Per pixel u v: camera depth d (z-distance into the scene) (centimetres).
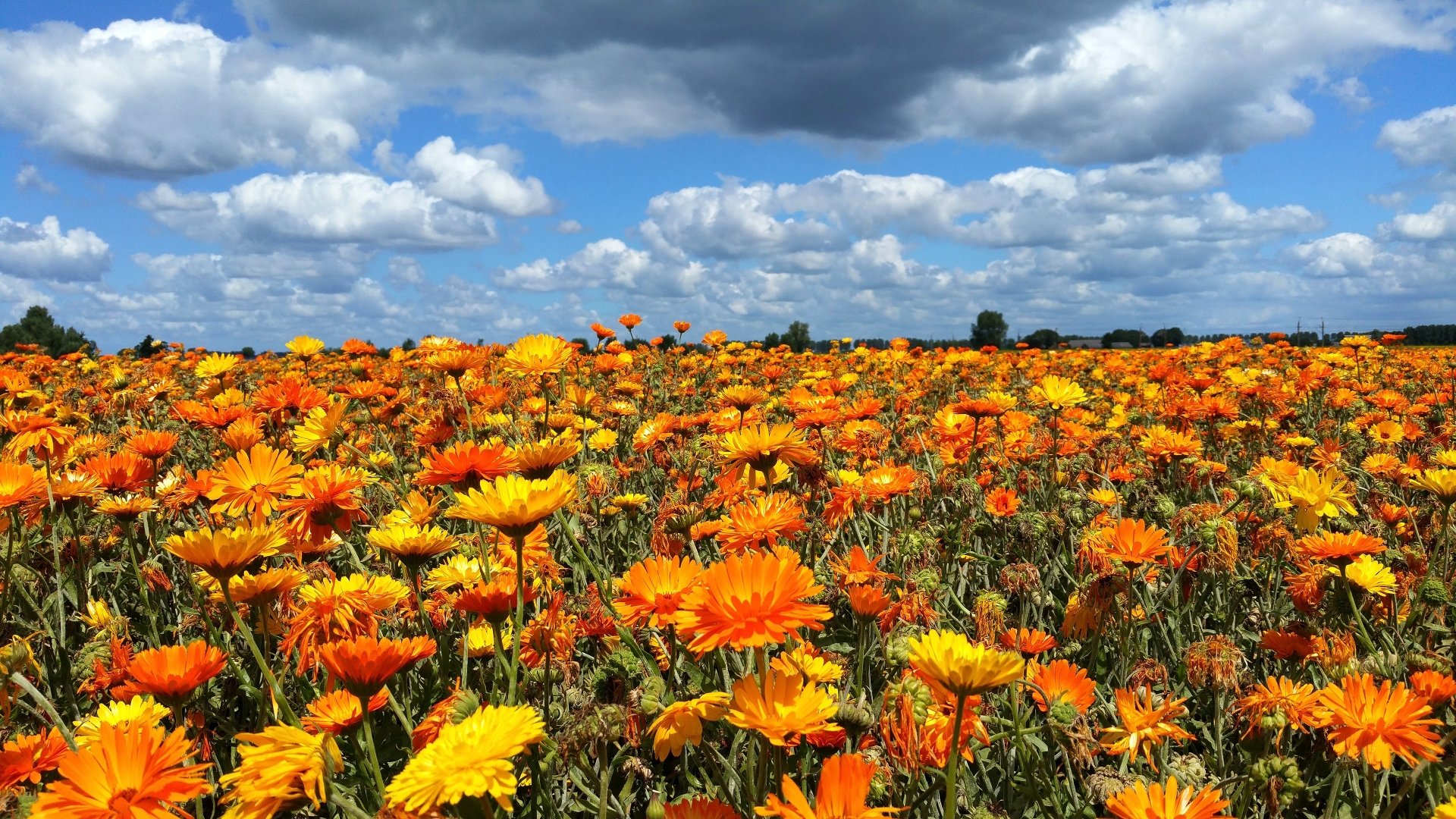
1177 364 1192
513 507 192
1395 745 186
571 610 285
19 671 233
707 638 165
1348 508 317
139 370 868
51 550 388
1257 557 401
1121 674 305
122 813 145
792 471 387
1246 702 224
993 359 1424
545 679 226
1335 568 302
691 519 321
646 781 229
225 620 313
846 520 397
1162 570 360
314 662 241
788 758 228
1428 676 216
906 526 410
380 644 175
